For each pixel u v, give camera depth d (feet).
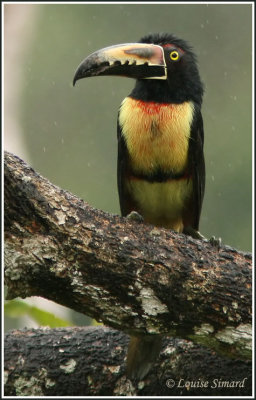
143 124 36.37
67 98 80.02
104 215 29.81
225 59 79.15
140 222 30.58
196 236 39.58
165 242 29.94
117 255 28.66
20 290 27.91
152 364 31.71
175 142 36.35
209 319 29.30
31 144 77.97
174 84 36.91
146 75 36.52
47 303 55.42
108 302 28.66
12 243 27.45
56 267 27.91
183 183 37.60
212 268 29.76
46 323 34.12
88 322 59.06
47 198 28.40
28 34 81.05
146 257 29.07
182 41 38.55
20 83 79.71
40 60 80.79
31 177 28.50
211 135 75.66
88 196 76.07
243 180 72.95
